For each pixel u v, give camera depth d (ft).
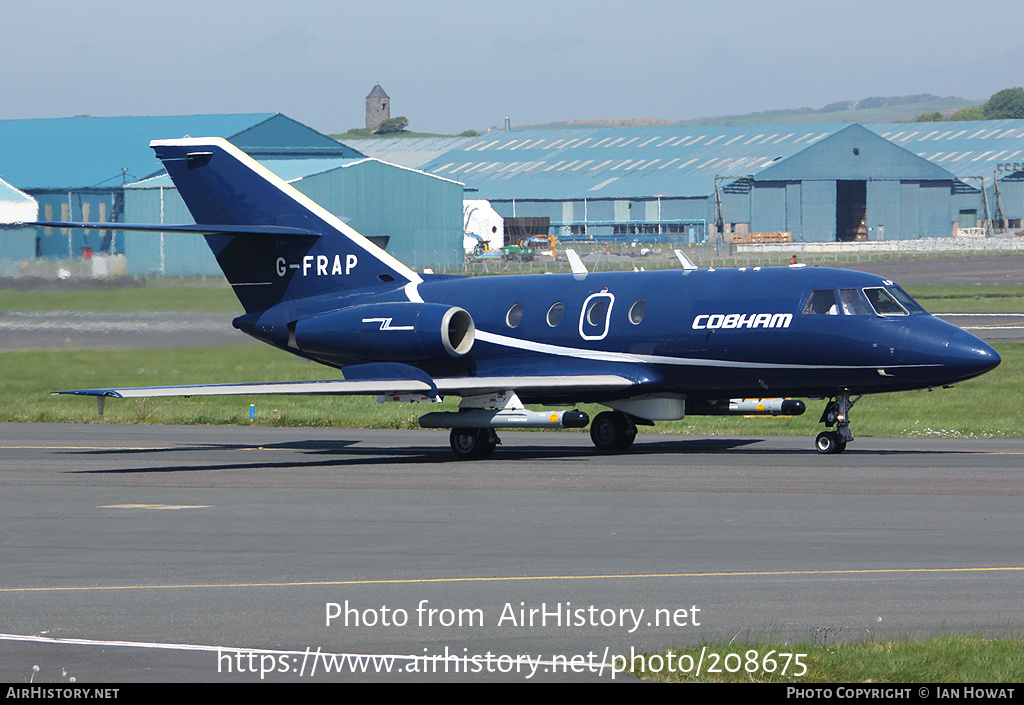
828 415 333.83
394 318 361.30
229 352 544.62
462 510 245.86
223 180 394.11
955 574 179.32
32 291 540.11
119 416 456.86
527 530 221.46
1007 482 270.87
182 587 176.35
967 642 140.15
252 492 276.21
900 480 276.21
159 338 510.99
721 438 381.40
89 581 181.06
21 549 207.82
